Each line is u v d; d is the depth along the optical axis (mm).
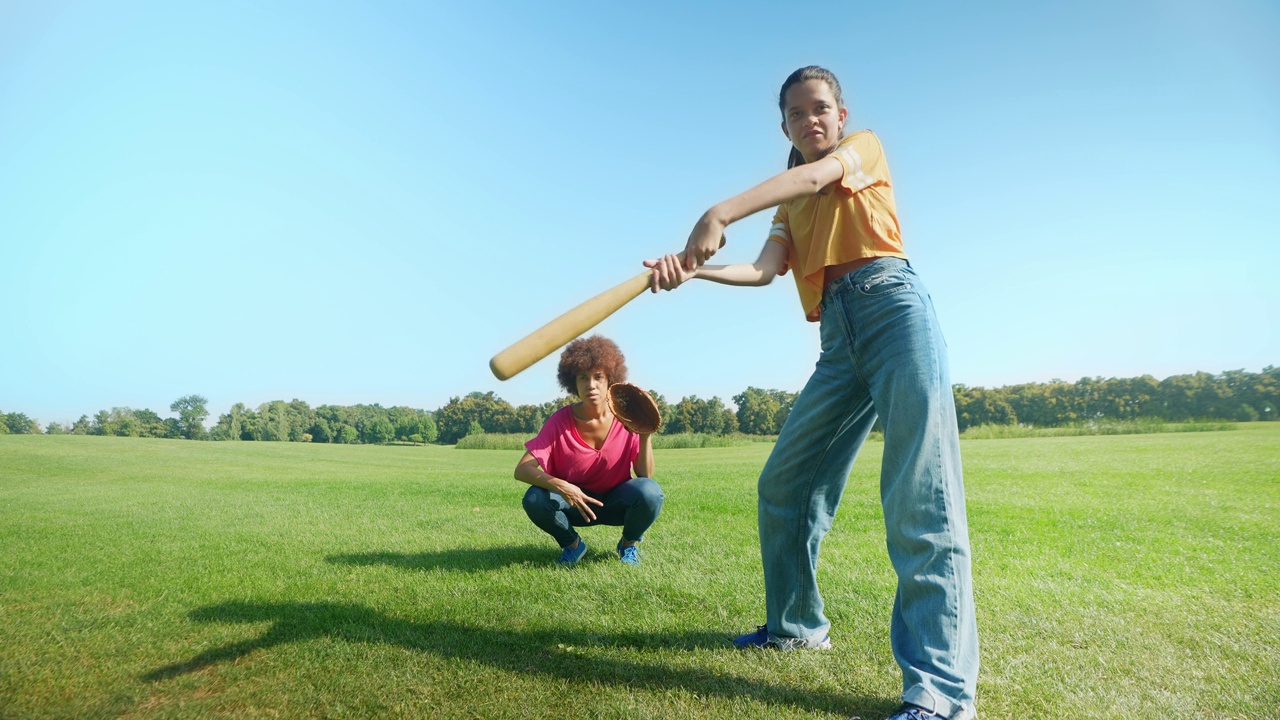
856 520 6246
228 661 2641
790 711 2168
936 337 2254
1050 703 2234
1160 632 2934
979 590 3633
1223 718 2131
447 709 2197
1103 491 8281
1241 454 13945
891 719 2018
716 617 3158
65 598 3561
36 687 2408
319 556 4691
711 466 15328
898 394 2232
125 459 18875
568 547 4438
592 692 2316
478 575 4020
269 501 8688
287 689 2357
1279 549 4742
